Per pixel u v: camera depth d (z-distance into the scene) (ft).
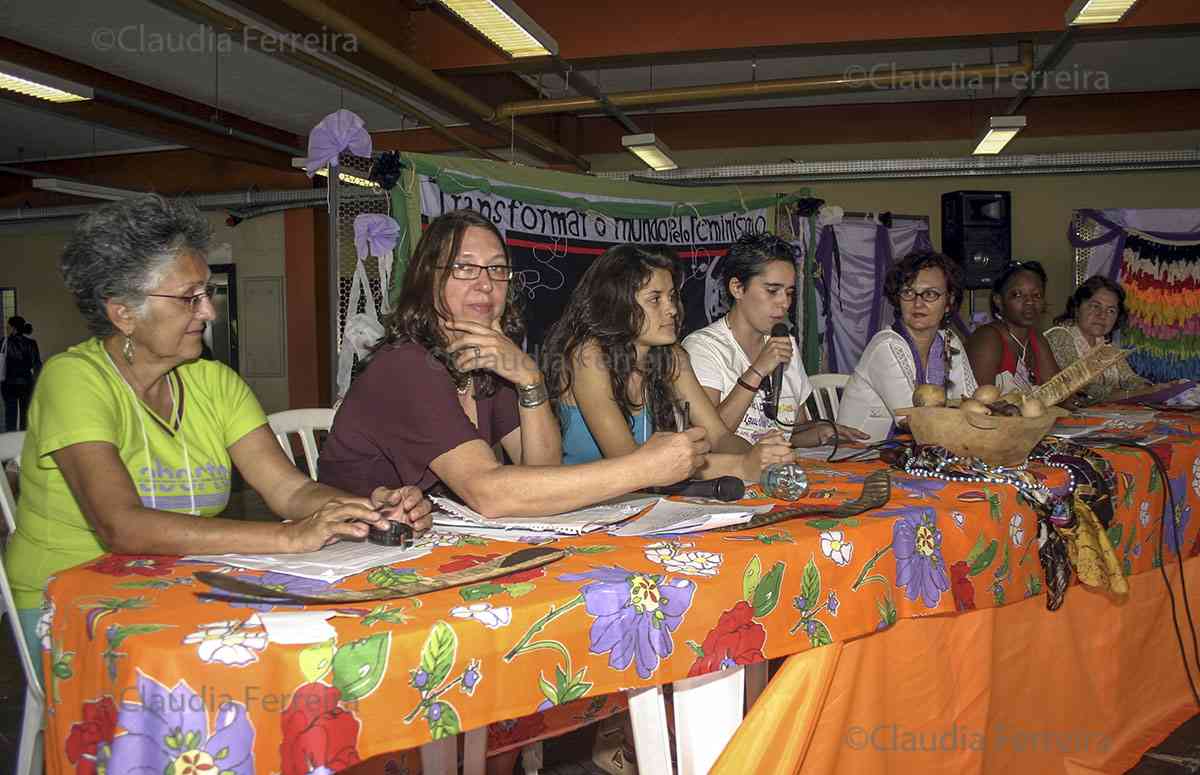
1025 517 6.36
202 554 4.73
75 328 47.60
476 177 14.88
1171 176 34.14
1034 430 6.72
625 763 8.21
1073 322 15.87
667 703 6.82
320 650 3.47
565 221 16.69
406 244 13.46
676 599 4.32
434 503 5.87
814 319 24.04
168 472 5.80
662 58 23.35
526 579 4.21
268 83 29.84
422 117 26.73
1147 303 31.19
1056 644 7.20
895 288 11.01
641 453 5.28
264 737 3.43
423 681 3.64
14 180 43.65
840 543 5.06
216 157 39.29
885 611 5.25
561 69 23.84
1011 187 35.32
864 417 11.05
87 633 3.75
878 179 35.76
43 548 5.61
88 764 3.76
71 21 24.09
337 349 12.88
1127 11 17.95
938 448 6.93
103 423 5.20
